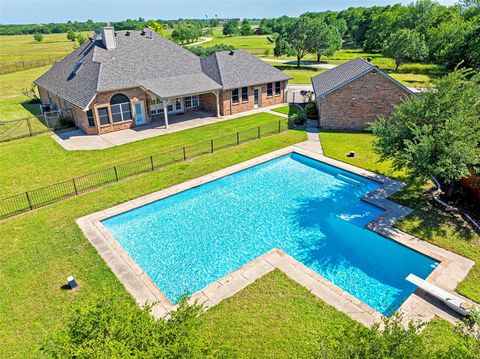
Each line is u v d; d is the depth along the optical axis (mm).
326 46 59219
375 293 12328
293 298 11523
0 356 9523
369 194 18266
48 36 161750
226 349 7293
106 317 6699
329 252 14477
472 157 13734
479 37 45094
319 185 20203
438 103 15562
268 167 22547
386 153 16250
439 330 10039
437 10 79000
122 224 16641
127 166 21609
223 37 140250
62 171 21156
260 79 34250
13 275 12648
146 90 28625
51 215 16516
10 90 44844
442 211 16219
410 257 13875
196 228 16344
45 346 6340
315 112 31219
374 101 26734
